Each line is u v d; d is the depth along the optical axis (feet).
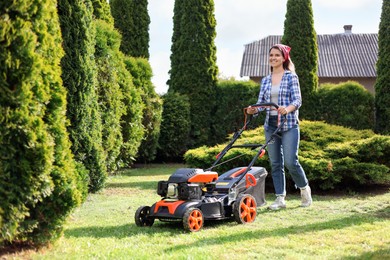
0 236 13.19
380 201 25.00
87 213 22.00
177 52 55.47
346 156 29.17
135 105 37.86
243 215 19.38
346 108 50.70
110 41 35.58
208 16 54.60
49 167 13.92
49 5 14.46
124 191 29.94
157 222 19.77
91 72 26.43
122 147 37.11
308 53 51.39
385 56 47.78
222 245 15.38
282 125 21.26
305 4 51.44
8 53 13.05
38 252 14.29
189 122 53.11
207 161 31.63
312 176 28.09
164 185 18.44
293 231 17.56
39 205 14.44
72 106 25.25
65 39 24.70
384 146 28.71
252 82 54.13
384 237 16.29
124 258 13.57
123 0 59.31
